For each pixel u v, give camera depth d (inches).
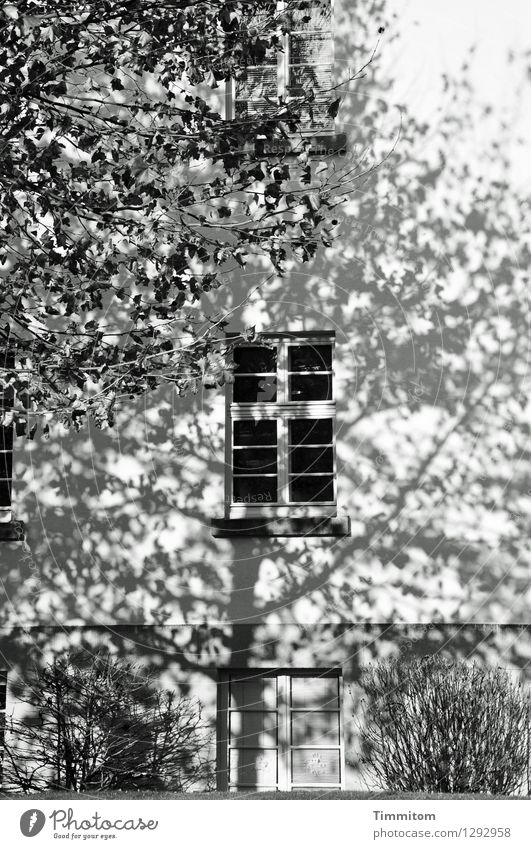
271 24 321.1
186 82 431.5
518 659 394.6
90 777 368.8
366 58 434.6
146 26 310.2
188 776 388.2
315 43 440.8
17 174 301.9
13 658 408.8
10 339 310.7
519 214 419.2
